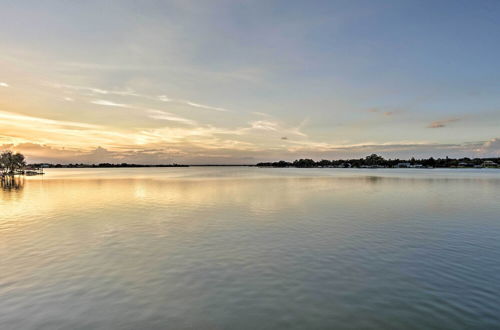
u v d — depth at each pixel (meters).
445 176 119.50
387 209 32.81
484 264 15.27
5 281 13.34
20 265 15.26
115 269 14.68
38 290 12.45
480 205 35.94
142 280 13.38
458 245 18.70
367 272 14.27
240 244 18.94
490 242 19.36
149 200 41.53
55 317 10.41
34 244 19.03
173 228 23.50
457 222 25.72
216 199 42.31
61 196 47.56
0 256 16.70
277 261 15.78
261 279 13.46
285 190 56.38
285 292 12.20
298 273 14.15
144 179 102.06
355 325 9.83
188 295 11.95
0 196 47.97
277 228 23.41
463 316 10.31
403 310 10.74
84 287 12.70
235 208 33.78
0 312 10.73
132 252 17.33
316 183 77.06
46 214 30.30
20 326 9.88
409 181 84.69
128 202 39.50
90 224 25.17
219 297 11.77
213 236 20.95
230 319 10.22
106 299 11.64
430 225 24.47
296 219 27.12
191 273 14.16
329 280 13.34
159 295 11.96
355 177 113.00
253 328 9.70
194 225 24.61
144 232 22.19
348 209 32.84
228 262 15.62
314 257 16.39
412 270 14.48
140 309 10.90
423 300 11.47
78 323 10.04
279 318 10.28
